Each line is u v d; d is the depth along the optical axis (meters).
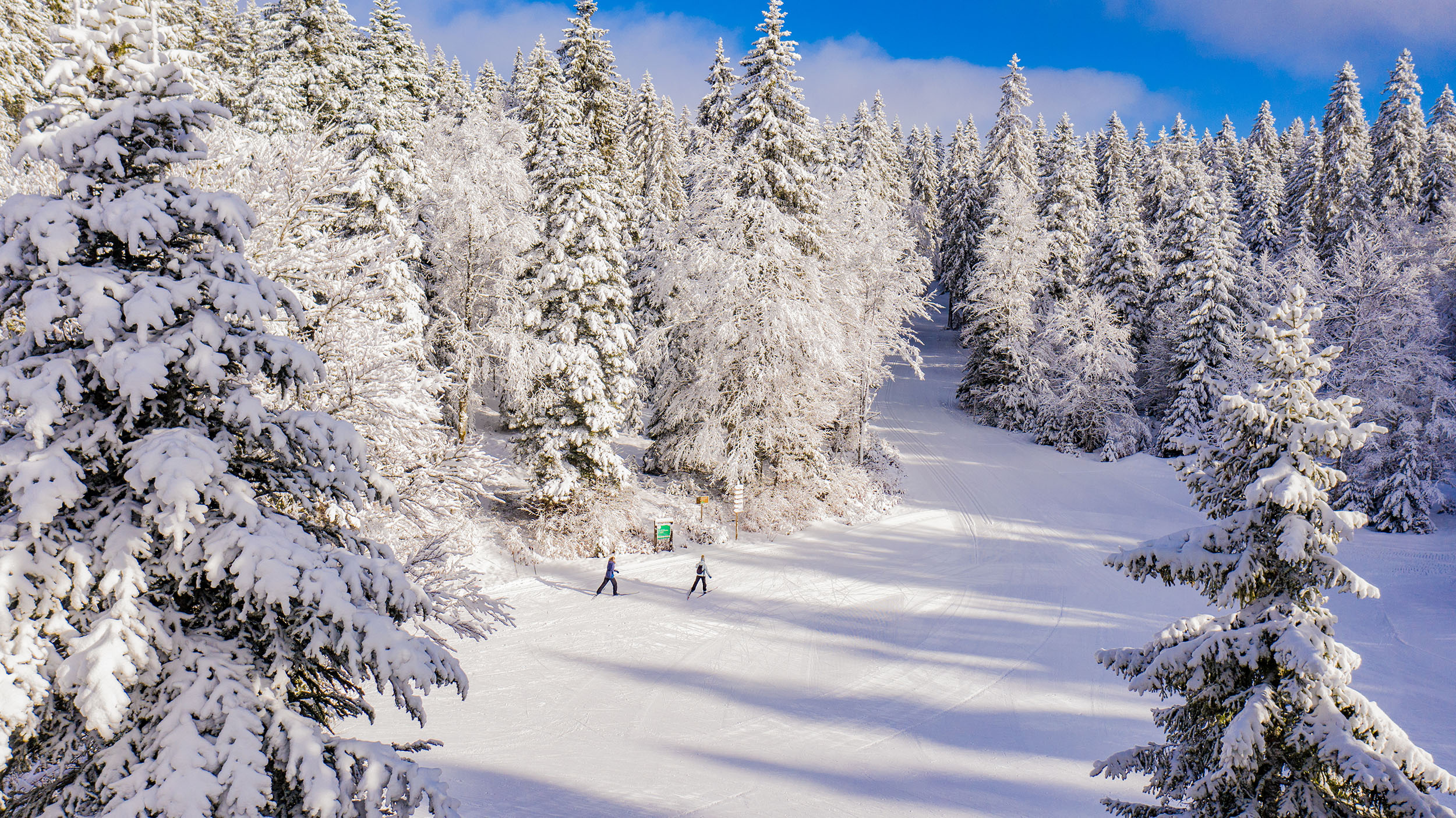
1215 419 7.89
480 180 26.72
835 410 30.12
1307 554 6.98
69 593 5.41
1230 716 7.52
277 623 6.09
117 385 5.69
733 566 23.69
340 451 6.57
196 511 5.34
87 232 5.82
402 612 6.53
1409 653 18.69
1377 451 30.52
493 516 24.47
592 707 14.99
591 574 22.30
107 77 5.92
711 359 26.83
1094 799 12.59
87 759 5.78
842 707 15.59
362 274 15.68
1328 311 33.62
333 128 16.55
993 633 19.55
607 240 24.09
